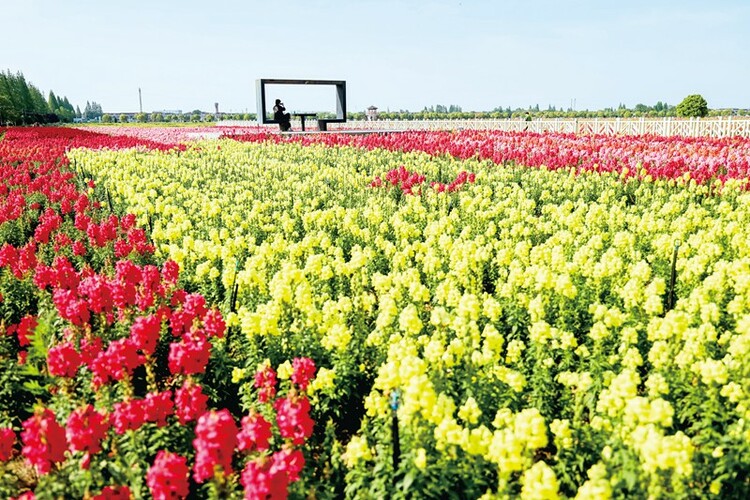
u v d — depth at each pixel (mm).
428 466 5316
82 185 22438
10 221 15664
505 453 4988
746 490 5246
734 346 6461
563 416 6715
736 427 5648
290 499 5410
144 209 16500
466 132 39844
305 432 5492
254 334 7969
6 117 106375
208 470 4840
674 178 18547
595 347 7242
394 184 20016
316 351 7727
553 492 4555
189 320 8055
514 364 7426
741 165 18953
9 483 6242
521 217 14391
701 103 60875
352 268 10422
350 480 5723
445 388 6551
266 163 26781
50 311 9336
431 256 10562
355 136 37812
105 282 8570
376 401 6051
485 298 9297
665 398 6512
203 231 15055
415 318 7398
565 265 9750
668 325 6828
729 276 8891
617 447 5336
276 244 12000
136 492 5465
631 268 9727
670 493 4719
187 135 51875
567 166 21562
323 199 18156
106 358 6422
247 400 7105
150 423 6215
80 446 5320
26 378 7941
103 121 143625
